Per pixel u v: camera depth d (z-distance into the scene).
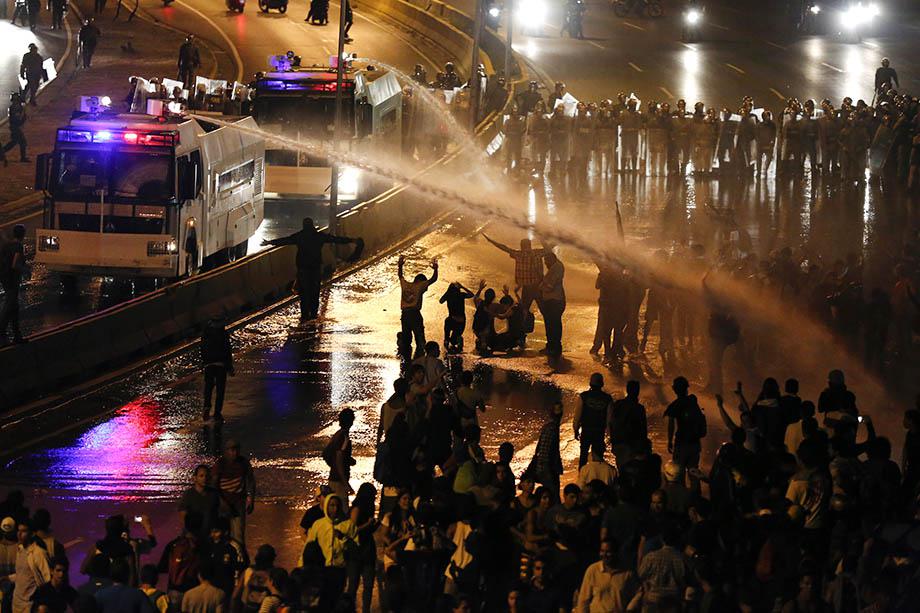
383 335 43.50
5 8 104.81
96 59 92.75
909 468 26.58
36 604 20.86
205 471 23.52
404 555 22.59
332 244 52.03
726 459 24.58
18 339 36.75
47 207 46.22
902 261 46.03
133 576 21.56
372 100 63.25
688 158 68.12
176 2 114.31
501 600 22.67
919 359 40.59
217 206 49.81
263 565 20.78
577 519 22.44
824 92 83.56
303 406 36.25
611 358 40.91
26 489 29.84
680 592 20.52
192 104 66.50
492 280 50.53
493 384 38.34
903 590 21.47
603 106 68.12
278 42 100.00
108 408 35.84
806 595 19.86
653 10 111.50
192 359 40.59
